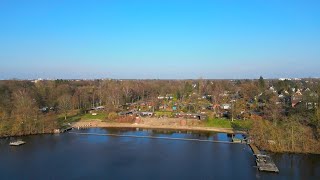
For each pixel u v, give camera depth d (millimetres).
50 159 162875
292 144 172625
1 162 157625
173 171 143000
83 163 155500
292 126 181000
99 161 159000
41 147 188750
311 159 161000
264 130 188000
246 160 160750
